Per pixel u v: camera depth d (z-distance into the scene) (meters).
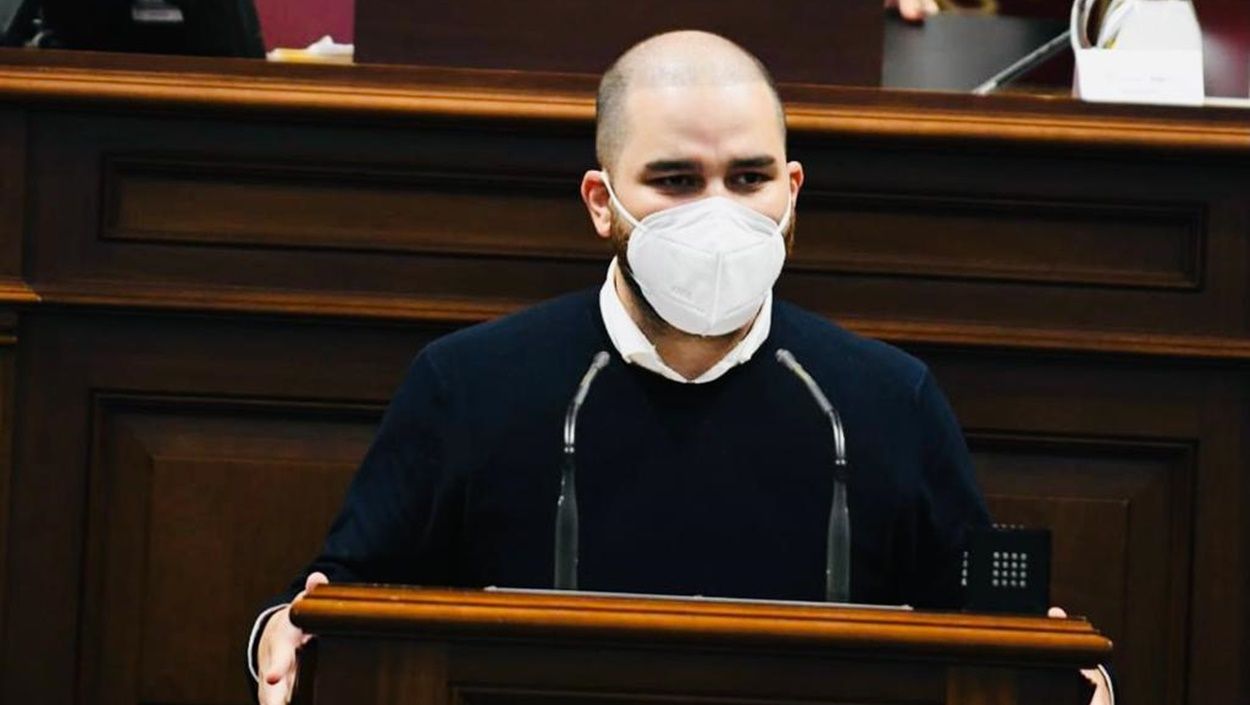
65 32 11.24
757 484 9.33
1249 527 10.86
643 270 9.07
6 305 10.59
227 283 10.73
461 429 9.42
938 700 7.48
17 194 10.64
